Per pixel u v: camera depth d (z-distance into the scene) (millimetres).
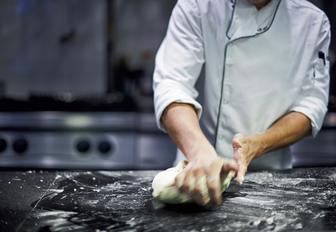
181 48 991
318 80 1026
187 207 708
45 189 812
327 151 1898
